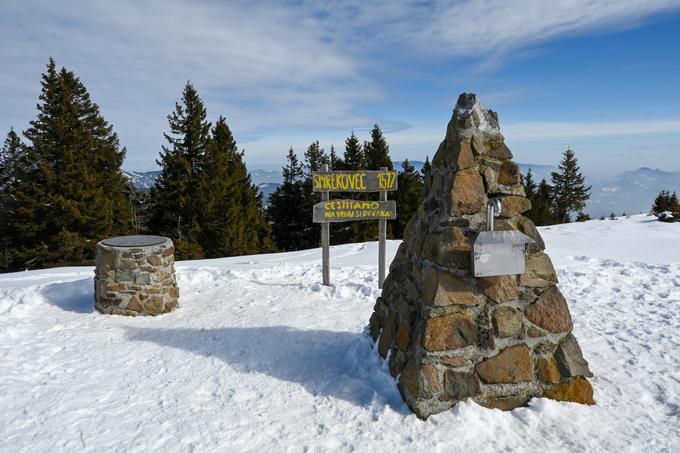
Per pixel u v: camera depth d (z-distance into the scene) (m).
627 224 15.33
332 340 4.71
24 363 4.07
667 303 5.93
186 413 3.22
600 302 6.02
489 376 3.12
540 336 3.23
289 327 5.13
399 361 3.41
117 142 27.91
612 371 3.90
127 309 5.58
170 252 5.89
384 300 4.04
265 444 2.85
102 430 2.99
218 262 10.32
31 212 21.72
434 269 3.20
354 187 6.91
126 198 28.09
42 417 3.14
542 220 39.31
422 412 3.04
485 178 3.26
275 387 3.62
